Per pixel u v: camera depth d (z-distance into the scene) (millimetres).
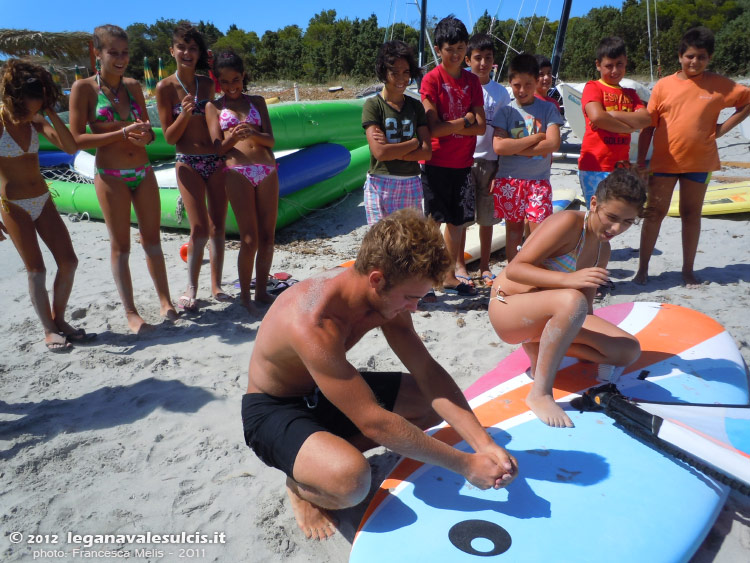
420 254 1884
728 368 3213
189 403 3496
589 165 5129
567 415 2820
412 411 2656
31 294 4211
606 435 2689
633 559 2062
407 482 2463
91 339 4410
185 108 4484
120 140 4266
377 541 2170
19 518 2588
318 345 2041
